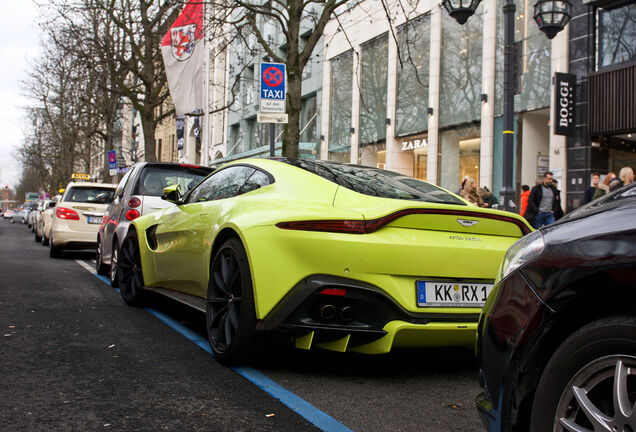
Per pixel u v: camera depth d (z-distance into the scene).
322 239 3.63
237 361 4.06
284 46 29.62
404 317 3.63
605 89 13.70
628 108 13.27
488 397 2.23
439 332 3.68
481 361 2.29
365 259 3.59
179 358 4.31
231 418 3.08
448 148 18.30
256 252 3.79
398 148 20.86
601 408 1.96
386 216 3.69
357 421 3.11
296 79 11.70
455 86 18.05
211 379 3.80
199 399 3.38
